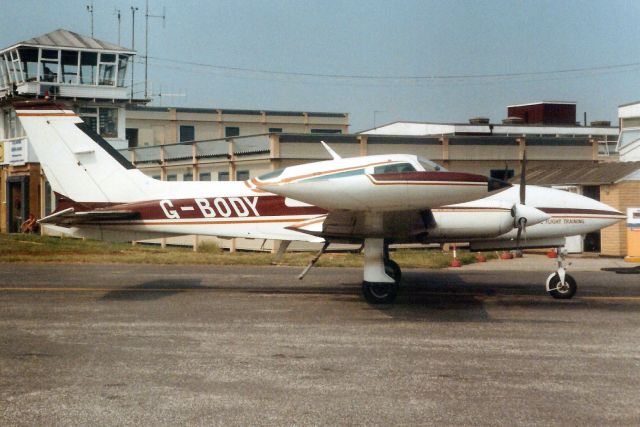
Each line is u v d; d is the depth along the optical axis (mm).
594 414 6457
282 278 16297
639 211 20094
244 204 14039
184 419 6344
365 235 12727
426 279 16312
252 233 14031
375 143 24266
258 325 10523
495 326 10477
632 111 31453
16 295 13547
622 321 10875
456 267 18984
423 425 6191
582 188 23688
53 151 14359
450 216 13117
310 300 12984
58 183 14414
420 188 11172
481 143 25641
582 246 23281
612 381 7504
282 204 13984
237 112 55406
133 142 52906
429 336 9750
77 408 6633
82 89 37906
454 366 8117
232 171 25469
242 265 19406
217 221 14078
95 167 14375
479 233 13188
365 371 7906
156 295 13586
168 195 14266
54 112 14336
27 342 9336
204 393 7090
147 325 10500
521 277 16734
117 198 14352
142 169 30891
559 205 13883
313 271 17844
